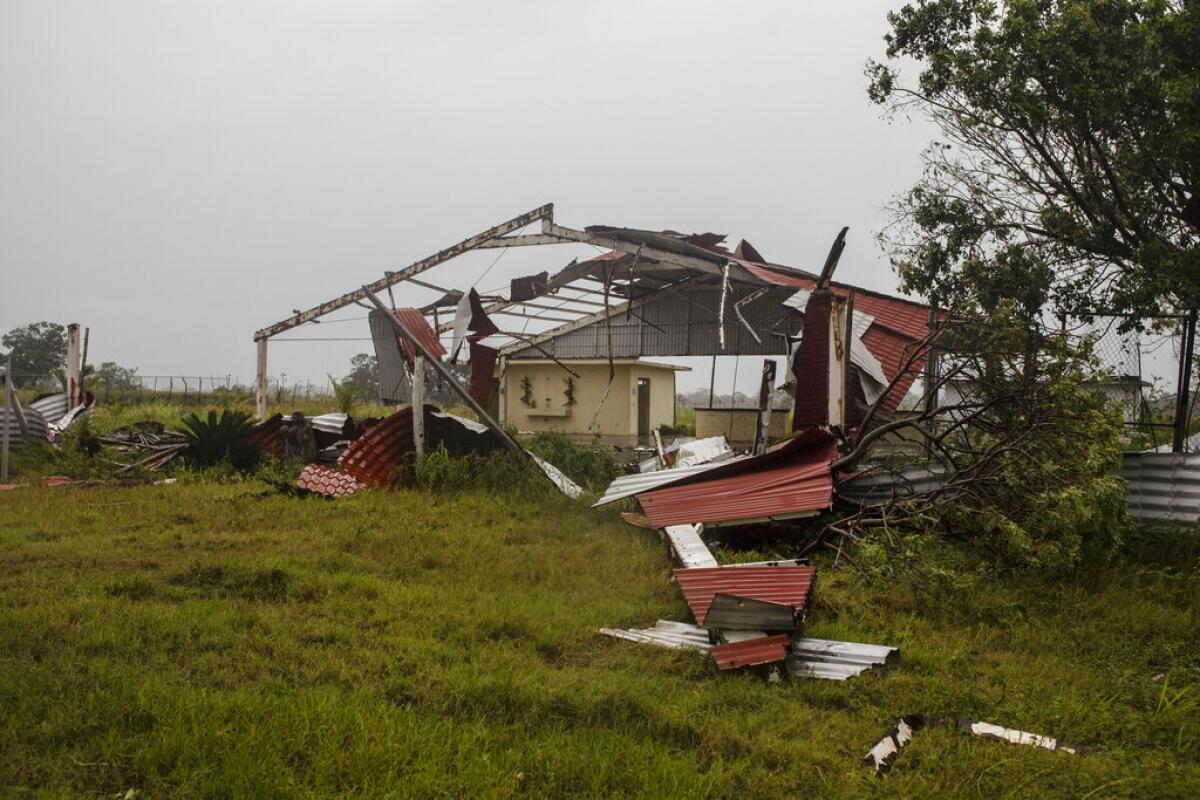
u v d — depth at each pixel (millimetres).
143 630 6602
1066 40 11172
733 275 18594
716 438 16484
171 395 40250
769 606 6574
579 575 9070
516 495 13727
